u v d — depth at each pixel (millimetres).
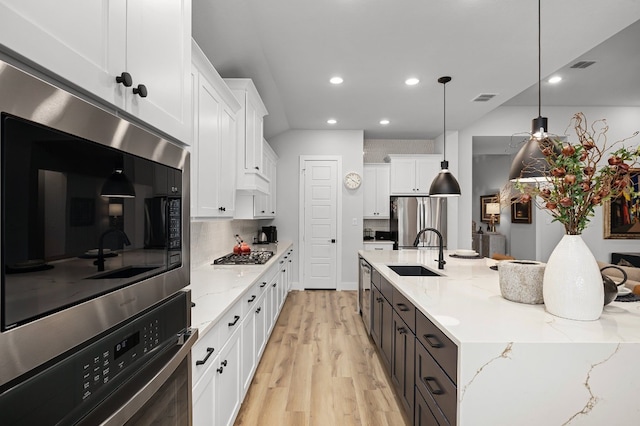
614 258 5641
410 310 1957
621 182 1394
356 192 5898
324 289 5902
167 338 958
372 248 5922
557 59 3217
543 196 1539
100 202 674
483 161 8859
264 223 5895
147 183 848
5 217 473
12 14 497
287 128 5762
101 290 676
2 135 465
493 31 2729
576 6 2395
